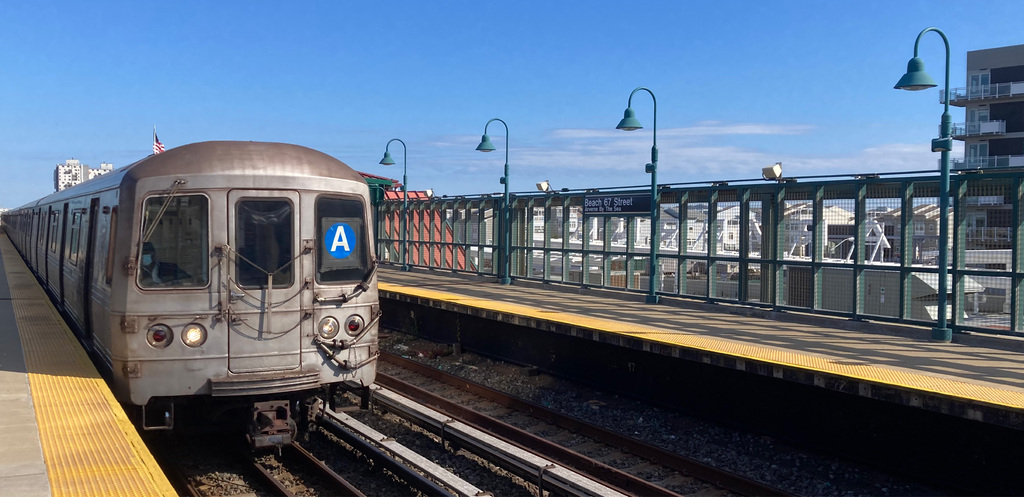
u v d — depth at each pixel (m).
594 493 6.82
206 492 7.36
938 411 7.52
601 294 17.17
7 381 7.71
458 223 22.38
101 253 8.38
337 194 8.02
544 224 18.84
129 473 5.23
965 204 11.07
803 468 8.60
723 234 14.50
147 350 7.23
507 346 14.74
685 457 8.41
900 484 8.04
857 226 12.22
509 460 7.85
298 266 7.74
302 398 8.07
